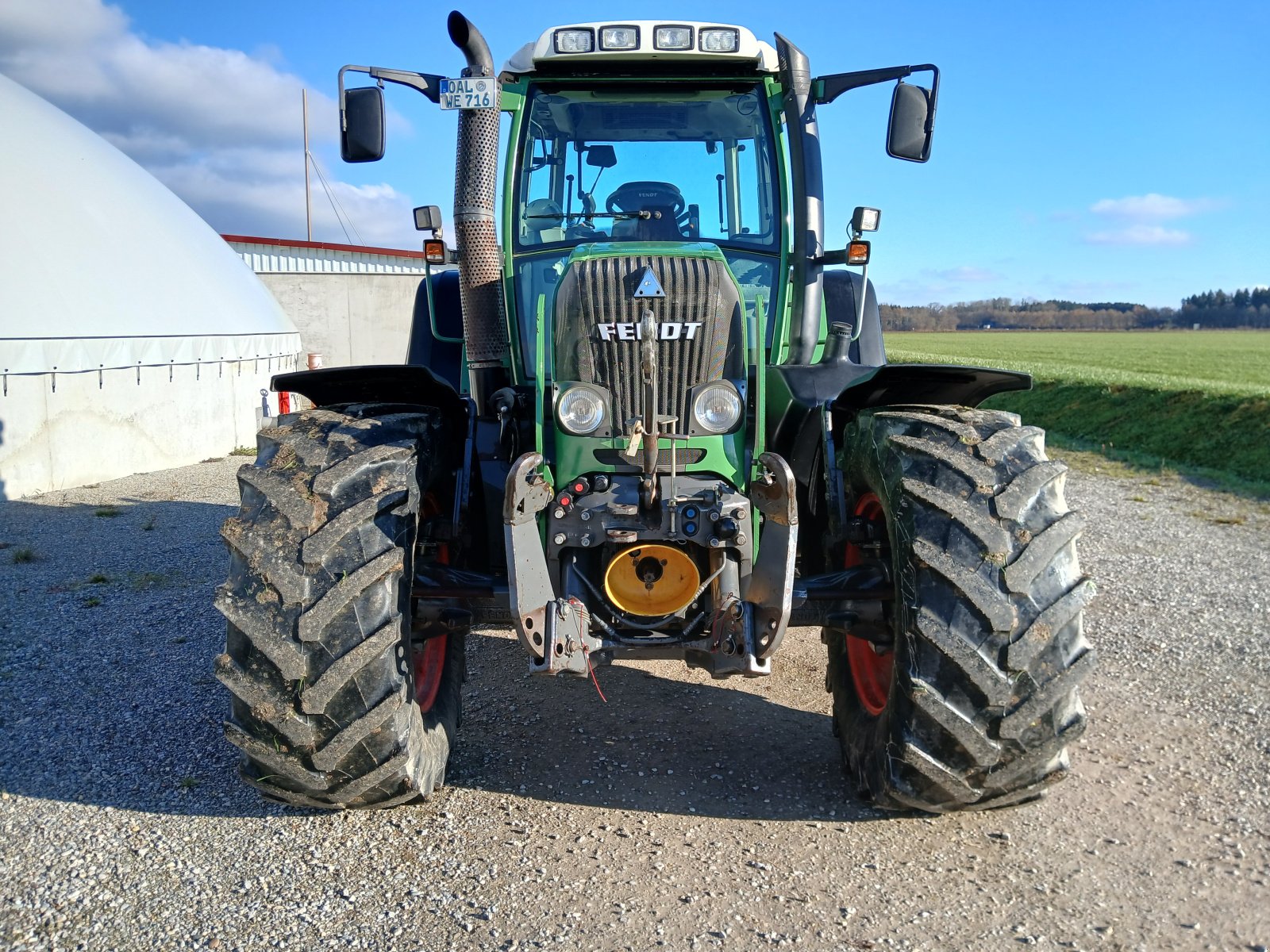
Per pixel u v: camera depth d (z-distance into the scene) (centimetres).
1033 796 290
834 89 397
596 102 420
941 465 290
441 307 527
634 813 321
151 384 1140
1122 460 1261
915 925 259
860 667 351
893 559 297
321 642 271
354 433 308
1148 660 471
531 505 289
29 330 991
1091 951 247
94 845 301
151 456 1144
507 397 363
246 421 1351
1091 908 266
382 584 278
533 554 288
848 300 534
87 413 1045
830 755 369
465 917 262
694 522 300
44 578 625
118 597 584
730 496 304
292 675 269
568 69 408
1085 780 344
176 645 494
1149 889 276
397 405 343
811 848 299
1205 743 375
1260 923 259
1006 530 277
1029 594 272
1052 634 270
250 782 294
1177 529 812
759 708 416
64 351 1009
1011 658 268
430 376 321
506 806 327
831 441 352
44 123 1291
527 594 285
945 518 281
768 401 371
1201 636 508
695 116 421
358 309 2412
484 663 475
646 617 303
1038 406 1720
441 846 300
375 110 387
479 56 366
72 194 1196
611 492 306
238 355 1323
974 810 303
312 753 275
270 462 298
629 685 444
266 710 271
